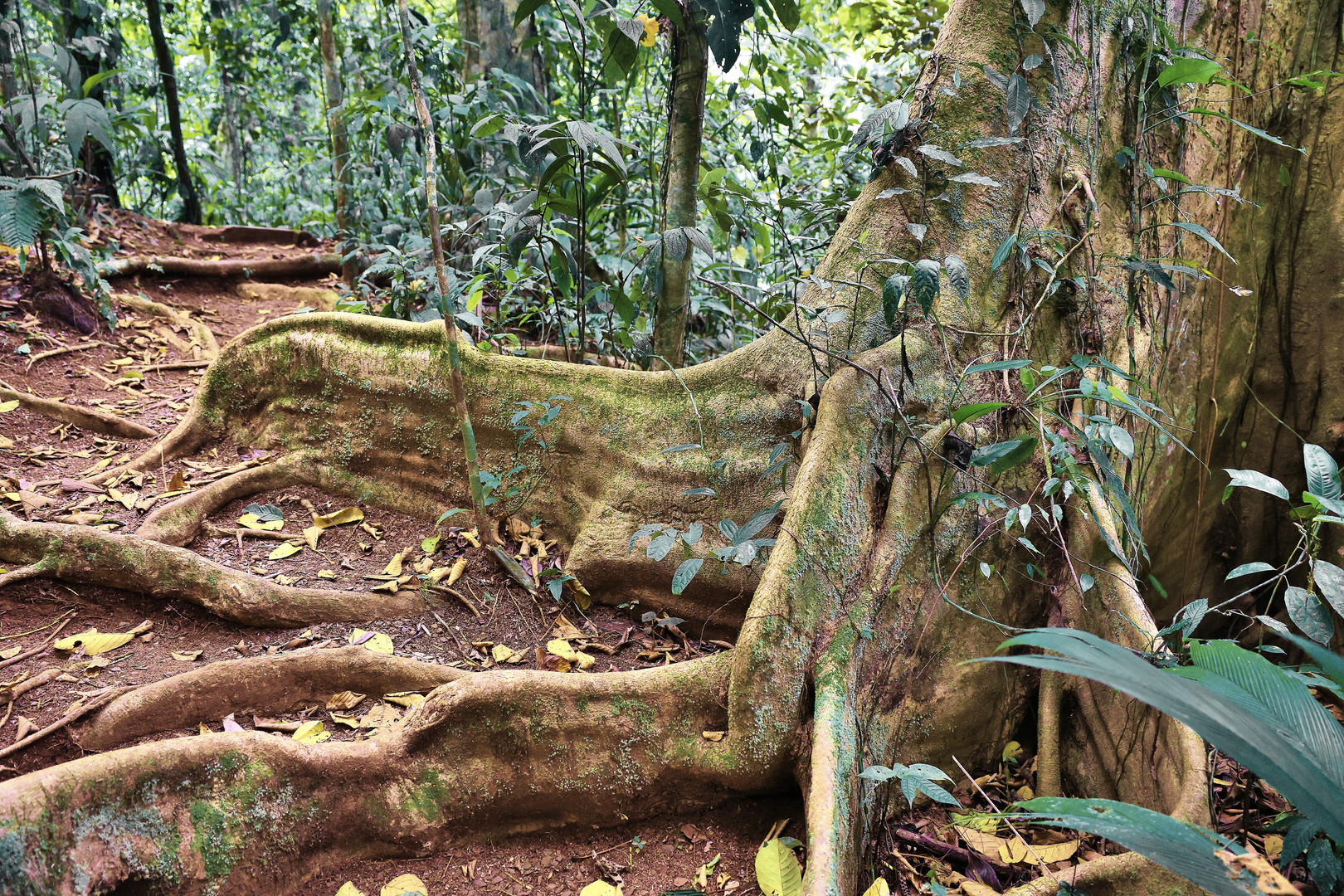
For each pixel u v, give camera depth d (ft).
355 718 8.40
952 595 9.32
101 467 12.42
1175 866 4.48
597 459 10.77
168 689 7.88
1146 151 10.56
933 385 9.55
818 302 10.27
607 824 7.80
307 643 9.32
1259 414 12.21
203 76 37.91
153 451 12.57
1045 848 7.95
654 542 8.41
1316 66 11.19
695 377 10.59
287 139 34.60
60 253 16.31
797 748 7.81
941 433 9.18
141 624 9.15
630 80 15.02
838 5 20.88
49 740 7.40
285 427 12.84
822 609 8.29
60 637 8.71
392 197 21.24
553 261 11.92
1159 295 10.83
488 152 16.66
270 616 9.43
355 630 9.62
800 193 15.85
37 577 9.02
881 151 10.30
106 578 9.15
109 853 5.88
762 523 8.09
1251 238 11.57
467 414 10.28
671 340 11.98
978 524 9.42
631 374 10.90
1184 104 10.62
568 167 11.67
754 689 7.79
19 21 18.76
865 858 7.68
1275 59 11.24
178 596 9.27
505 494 11.26
